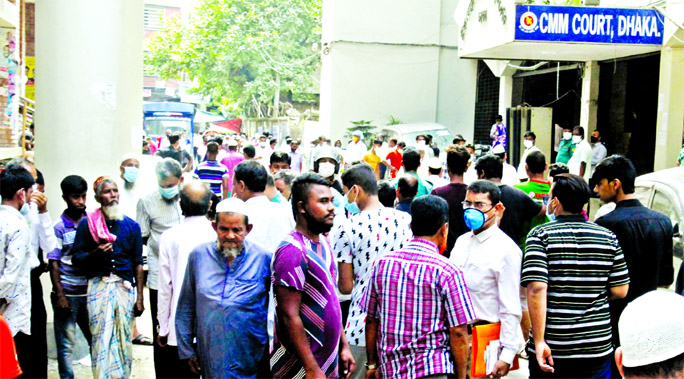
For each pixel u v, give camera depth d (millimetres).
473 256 4559
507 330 4367
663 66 12477
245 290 4184
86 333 5938
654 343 2180
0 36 9141
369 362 4215
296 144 21531
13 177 4938
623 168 4855
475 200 4484
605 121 15773
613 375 4875
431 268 3957
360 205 5043
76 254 5555
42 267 5941
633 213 4820
